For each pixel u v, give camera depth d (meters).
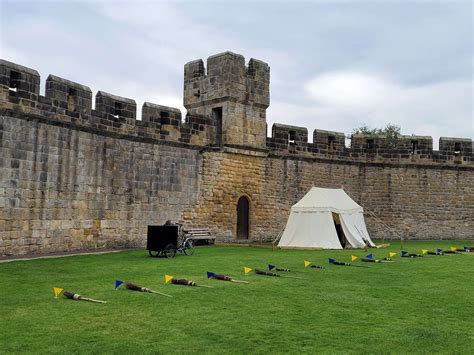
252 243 25.73
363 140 30.53
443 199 30.69
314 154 29.12
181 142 23.72
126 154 21.62
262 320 8.59
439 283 12.70
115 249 20.64
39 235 18.12
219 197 25.20
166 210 23.08
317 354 6.87
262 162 27.16
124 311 9.05
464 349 7.19
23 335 7.48
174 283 11.97
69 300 9.90
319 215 23.69
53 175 18.62
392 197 30.39
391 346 7.27
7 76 17.12
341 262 16.81
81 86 19.75
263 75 26.88
